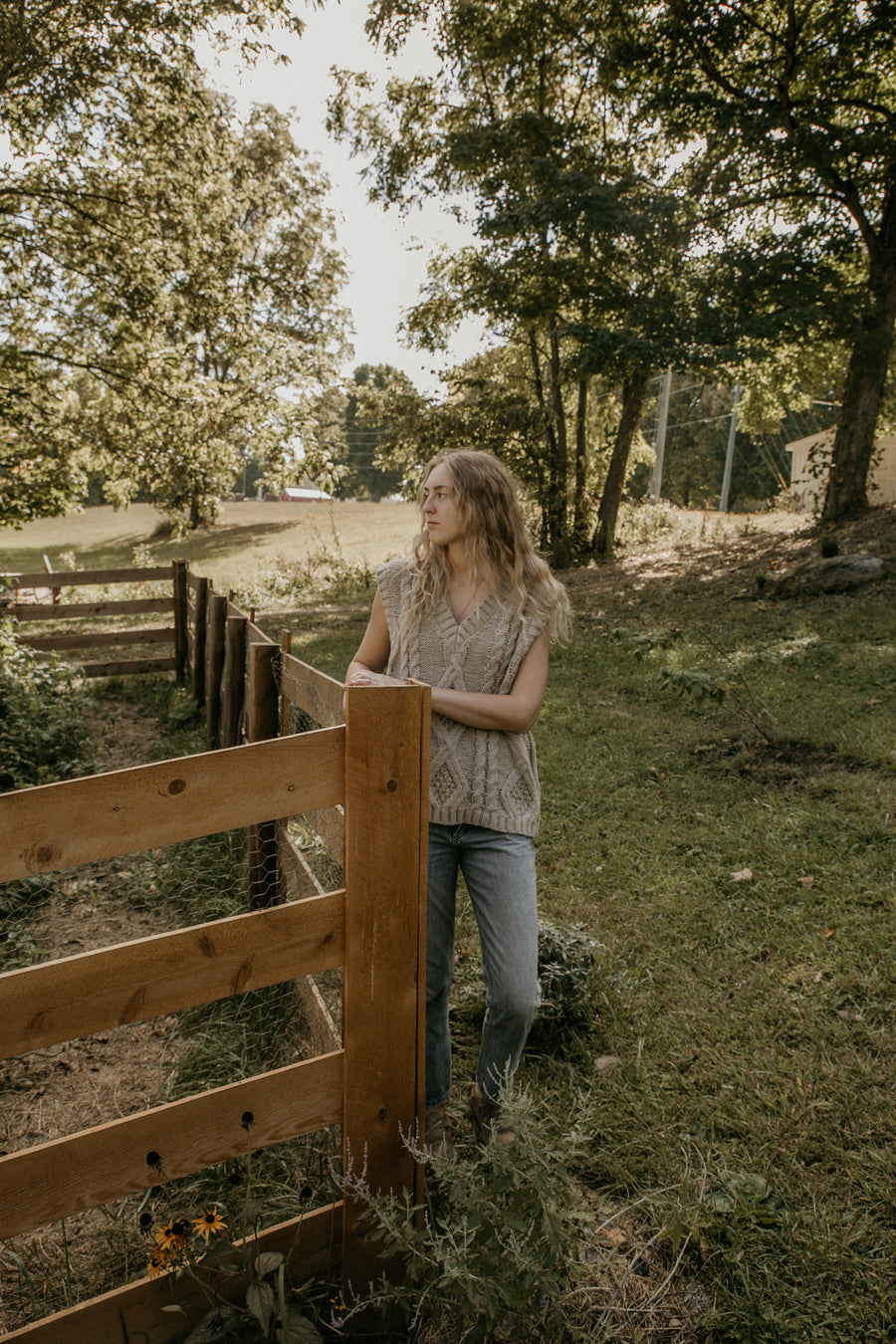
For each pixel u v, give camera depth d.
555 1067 2.57
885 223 13.00
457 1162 1.81
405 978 1.66
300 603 15.88
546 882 3.82
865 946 3.11
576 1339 1.76
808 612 9.66
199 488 11.06
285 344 11.18
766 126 11.73
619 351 12.91
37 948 3.31
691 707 6.39
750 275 12.49
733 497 49.03
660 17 13.05
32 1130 2.38
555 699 6.95
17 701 5.69
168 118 9.65
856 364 13.70
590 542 18.62
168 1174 1.52
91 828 1.33
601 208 12.94
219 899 3.52
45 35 8.54
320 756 1.52
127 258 9.48
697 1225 1.90
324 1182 2.05
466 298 17.84
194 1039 2.77
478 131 15.88
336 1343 1.72
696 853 4.01
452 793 1.93
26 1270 1.89
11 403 9.19
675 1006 2.88
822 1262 1.88
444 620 2.00
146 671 8.88
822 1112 2.34
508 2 15.35
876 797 4.38
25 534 42.19
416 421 18.59
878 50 12.69
